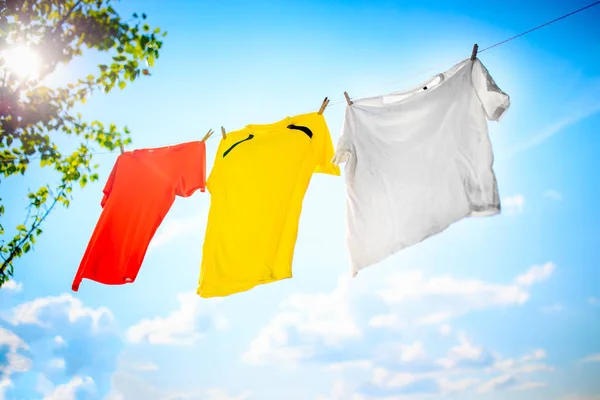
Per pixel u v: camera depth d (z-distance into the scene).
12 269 4.86
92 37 4.69
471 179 3.22
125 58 4.89
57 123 4.81
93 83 4.91
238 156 4.05
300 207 3.68
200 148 4.38
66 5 4.71
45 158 4.90
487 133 3.27
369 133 3.67
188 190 4.31
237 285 3.62
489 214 3.11
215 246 3.82
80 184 5.20
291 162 3.85
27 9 4.51
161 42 4.98
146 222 4.28
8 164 4.84
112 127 5.25
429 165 3.39
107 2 4.93
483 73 3.40
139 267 4.20
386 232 3.38
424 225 3.28
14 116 4.48
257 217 3.76
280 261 3.56
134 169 4.48
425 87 3.65
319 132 3.91
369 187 3.53
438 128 3.45
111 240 4.28
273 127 4.08
